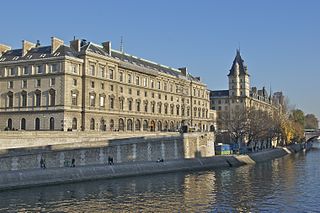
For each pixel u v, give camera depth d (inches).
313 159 4335.6
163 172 2925.7
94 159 2655.0
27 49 4047.7
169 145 3356.3
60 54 3831.2
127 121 4473.4
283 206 1680.6
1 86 4025.6
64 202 1733.5
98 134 3122.5
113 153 2807.6
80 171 2368.4
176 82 5506.9
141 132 3639.3
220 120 5339.6
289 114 7037.4
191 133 3661.4
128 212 1573.6
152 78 4977.9
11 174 2031.3
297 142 7140.8
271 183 2343.8
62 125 3678.6
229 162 3614.7
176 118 5428.2
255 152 4424.2
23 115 3887.8
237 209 1625.2
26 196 1844.2
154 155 3176.7
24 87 3914.9
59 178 2230.6
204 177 2672.2
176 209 1626.5
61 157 2436.0
